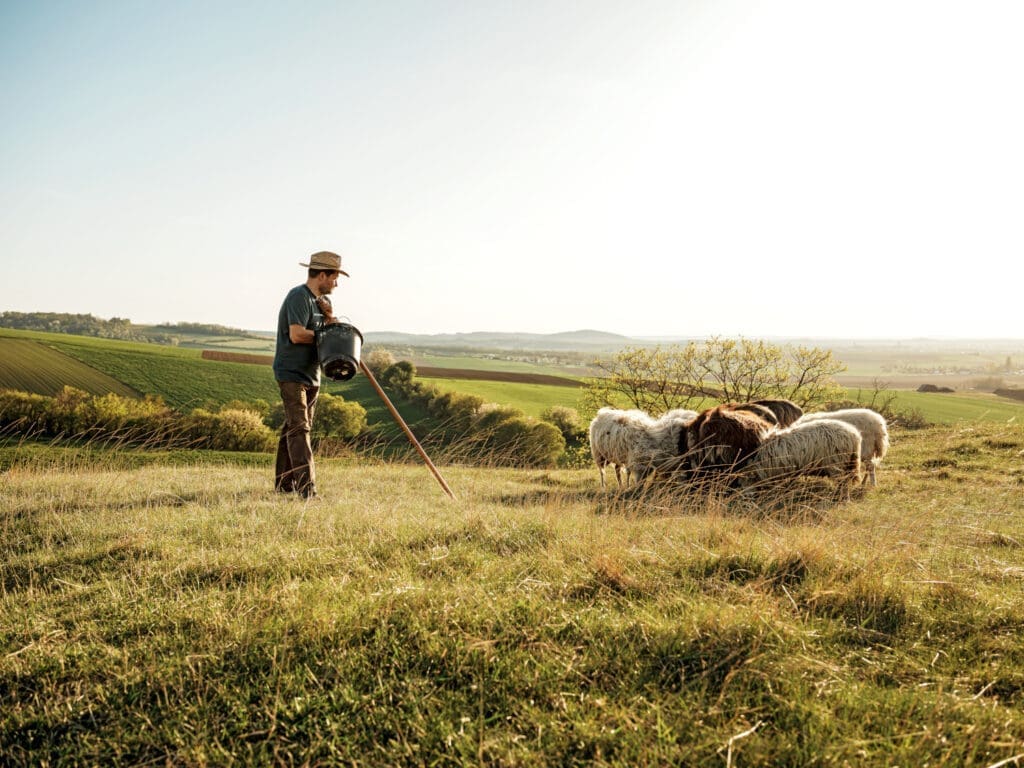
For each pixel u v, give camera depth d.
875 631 3.86
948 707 3.03
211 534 5.95
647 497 9.12
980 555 5.62
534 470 14.27
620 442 10.83
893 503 8.65
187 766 2.75
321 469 11.58
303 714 3.04
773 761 2.66
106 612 4.17
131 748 2.88
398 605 4.00
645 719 2.91
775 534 6.11
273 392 64.19
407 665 3.42
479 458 11.05
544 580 4.64
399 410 50.19
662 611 4.08
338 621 3.83
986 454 12.88
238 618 3.91
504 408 27.39
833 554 5.05
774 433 9.88
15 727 3.03
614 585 4.54
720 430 9.72
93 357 69.94
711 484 8.73
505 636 3.69
